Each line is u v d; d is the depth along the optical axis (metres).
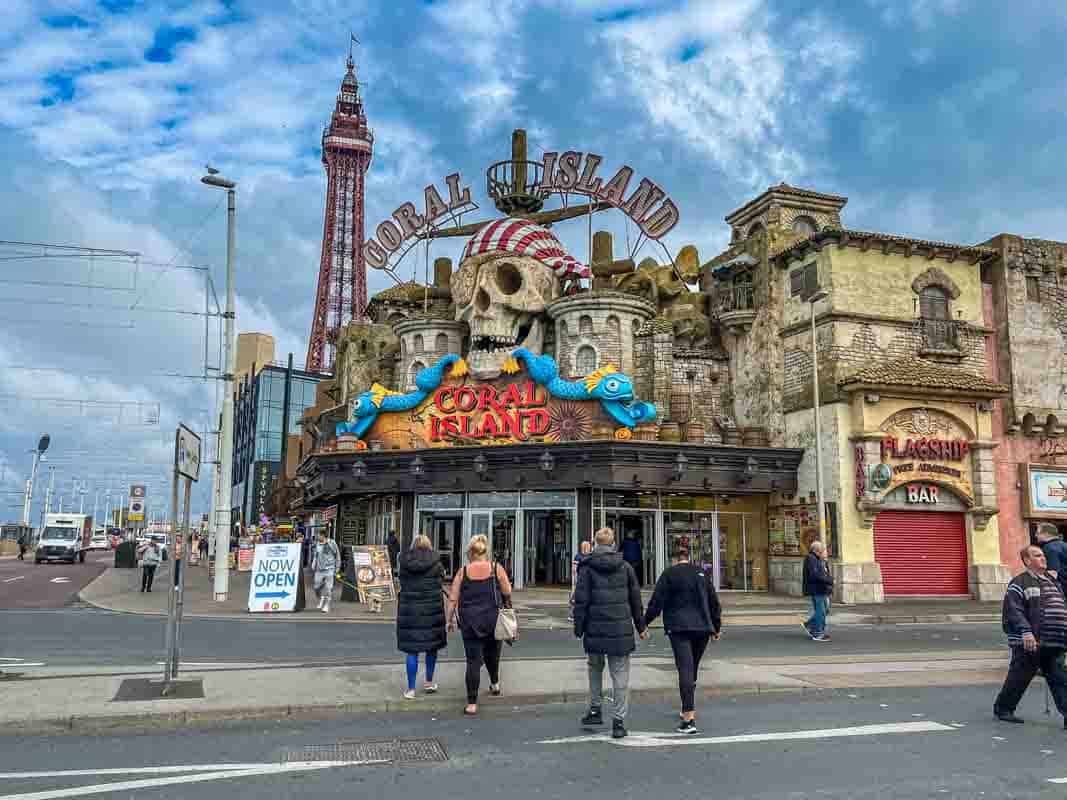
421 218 45.53
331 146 144.12
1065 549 12.47
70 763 8.08
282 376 107.25
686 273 40.38
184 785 7.32
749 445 32.59
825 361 31.27
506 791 7.16
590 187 42.38
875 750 8.57
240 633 19.05
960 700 11.36
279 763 8.09
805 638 19.09
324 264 138.62
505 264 38.16
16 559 67.94
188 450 12.14
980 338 33.28
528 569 32.31
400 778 7.56
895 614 24.81
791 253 33.44
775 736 9.18
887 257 32.31
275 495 64.12
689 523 32.66
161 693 10.84
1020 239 34.28
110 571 46.00
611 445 30.17
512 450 31.56
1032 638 9.61
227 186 27.98
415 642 10.80
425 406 35.28
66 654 15.20
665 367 36.25
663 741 8.95
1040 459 33.34
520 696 11.07
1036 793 7.14
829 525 30.12
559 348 36.66
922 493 30.56
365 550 25.31
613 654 9.17
